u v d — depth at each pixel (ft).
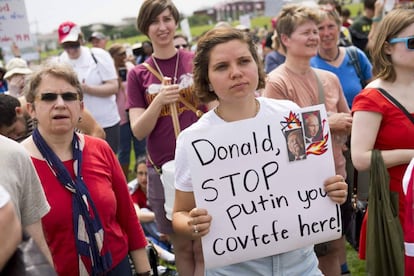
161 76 12.32
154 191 12.34
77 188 8.20
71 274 8.14
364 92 9.41
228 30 7.13
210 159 7.09
